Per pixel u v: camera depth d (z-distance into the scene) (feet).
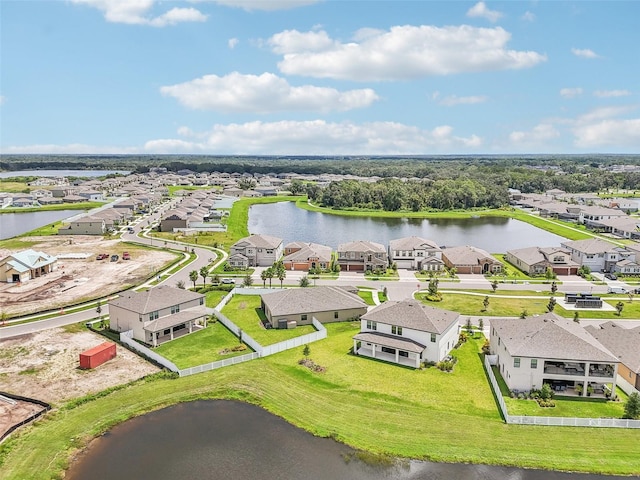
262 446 135.23
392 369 181.27
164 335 215.31
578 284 309.83
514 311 252.83
